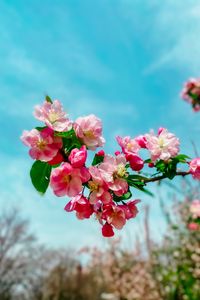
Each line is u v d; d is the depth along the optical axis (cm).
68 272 288
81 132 35
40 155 34
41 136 34
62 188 34
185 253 142
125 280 181
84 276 272
